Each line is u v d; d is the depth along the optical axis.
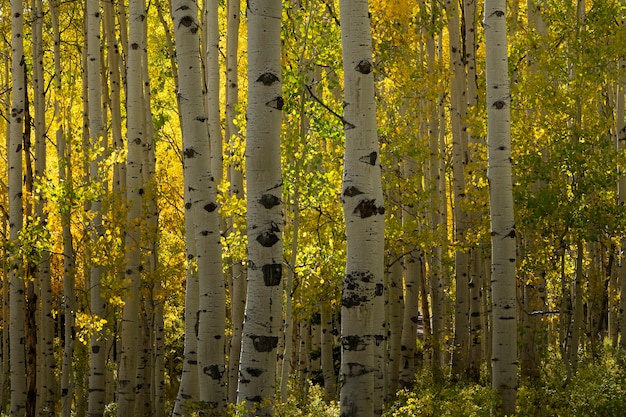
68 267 12.88
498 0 9.30
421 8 12.86
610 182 12.30
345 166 5.49
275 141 5.79
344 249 9.66
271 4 5.77
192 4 7.46
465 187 13.99
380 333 5.39
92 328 11.91
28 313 14.28
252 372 5.86
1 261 12.59
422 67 12.68
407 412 10.11
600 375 12.88
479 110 12.88
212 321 7.58
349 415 5.29
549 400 10.72
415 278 15.10
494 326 9.32
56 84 13.56
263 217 5.80
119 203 11.96
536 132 12.48
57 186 11.88
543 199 11.90
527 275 14.07
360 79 5.48
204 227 7.54
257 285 5.84
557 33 14.09
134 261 12.41
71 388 13.34
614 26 13.45
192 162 7.50
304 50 8.80
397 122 12.55
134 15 11.62
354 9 5.53
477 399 10.22
